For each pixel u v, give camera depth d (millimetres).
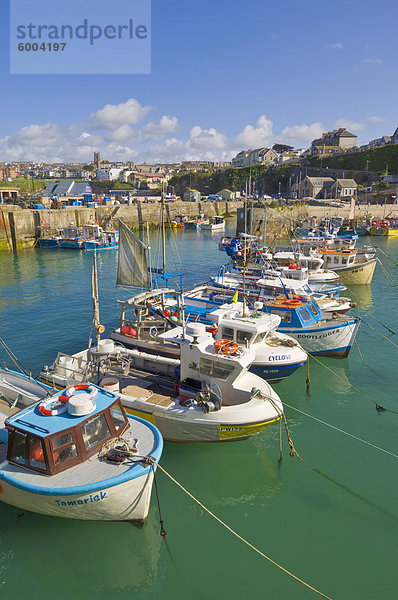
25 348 23500
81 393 11578
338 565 9688
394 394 18547
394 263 53844
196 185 189500
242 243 47625
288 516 11297
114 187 195125
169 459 13727
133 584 9211
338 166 153250
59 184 122500
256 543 10344
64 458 10172
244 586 9164
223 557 9930
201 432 13648
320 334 21750
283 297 23719
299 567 9641
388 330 27219
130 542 10367
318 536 10578
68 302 34250
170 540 10438
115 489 9945
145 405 13984
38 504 10344
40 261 56406
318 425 15984
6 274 47031
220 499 11969
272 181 167375
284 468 13352
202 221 104125
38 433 10016
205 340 15336
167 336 16484
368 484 12602
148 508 10812
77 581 9352
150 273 25922
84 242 65750
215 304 25812
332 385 19422
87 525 10828
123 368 16734
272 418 13672
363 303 34250
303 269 29484
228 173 183000
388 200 117062
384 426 15898
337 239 43531
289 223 76250
